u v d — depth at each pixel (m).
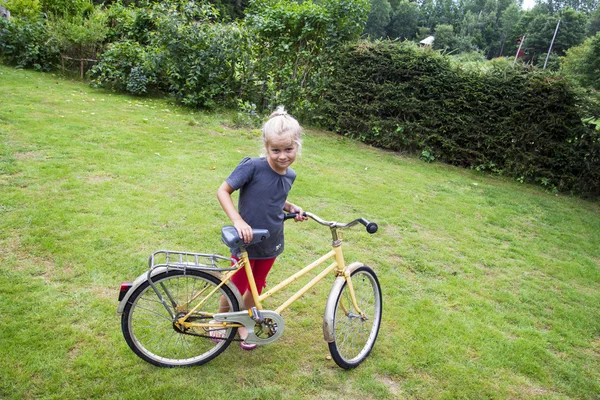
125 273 3.16
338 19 9.05
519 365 2.81
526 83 7.55
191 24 9.27
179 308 2.27
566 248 5.05
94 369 2.28
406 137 8.41
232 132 7.83
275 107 9.43
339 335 2.70
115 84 9.91
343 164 7.08
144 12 11.27
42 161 4.98
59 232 3.57
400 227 4.89
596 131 7.36
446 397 2.46
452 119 8.04
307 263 3.76
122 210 4.13
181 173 5.35
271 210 2.27
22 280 2.91
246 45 9.48
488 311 3.44
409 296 3.50
